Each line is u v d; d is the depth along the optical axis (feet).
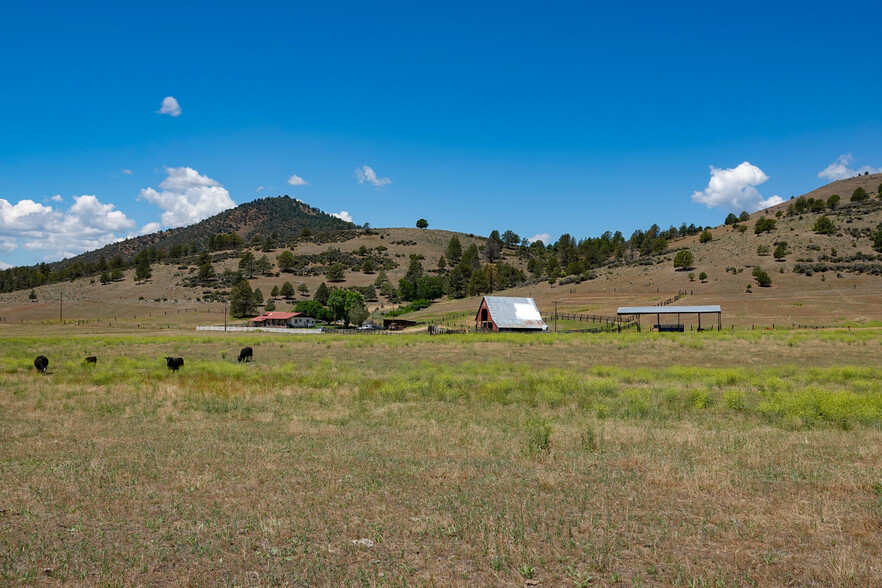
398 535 24.75
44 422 52.75
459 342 173.99
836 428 48.55
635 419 53.11
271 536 24.64
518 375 90.68
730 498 29.04
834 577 20.11
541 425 46.16
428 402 64.44
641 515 26.68
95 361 112.78
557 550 22.82
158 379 85.81
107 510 28.32
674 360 122.11
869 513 26.35
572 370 103.40
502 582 20.35
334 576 20.79
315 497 29.76
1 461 37.63
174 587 20.30
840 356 122.62
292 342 183.32
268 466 35.96
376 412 57.57
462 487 31.58
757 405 58.75
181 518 27.27
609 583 20.26
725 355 129.08
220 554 23.02
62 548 23.71
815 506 27.58
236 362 121.19
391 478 33.22
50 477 33.81
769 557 21.89
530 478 32.96
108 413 58.44
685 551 22.74
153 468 35.88
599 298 387.75
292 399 66.95
